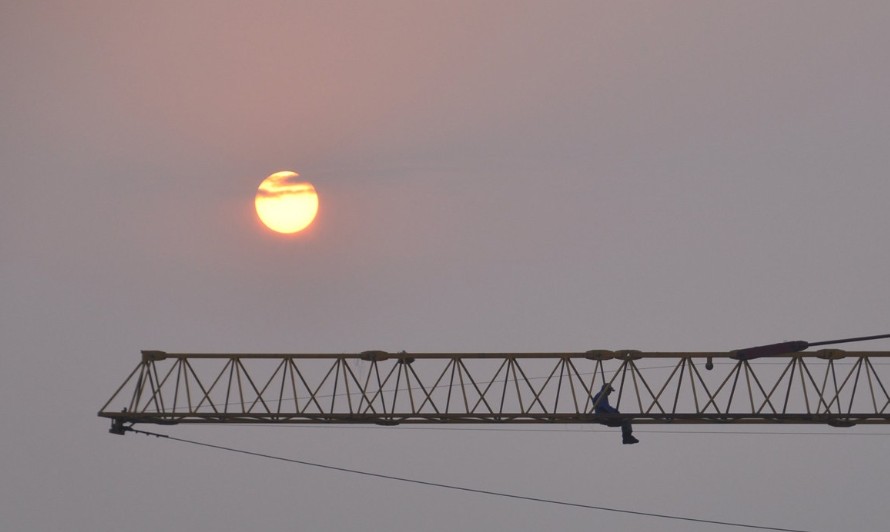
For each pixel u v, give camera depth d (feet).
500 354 380.99
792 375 379.96
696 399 375.04
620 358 379.76
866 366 380.58
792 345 360.07
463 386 377.91
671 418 375.45
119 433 378.73
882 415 375.04
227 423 381.40
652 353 380.17
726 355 376.48
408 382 380.37
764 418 375.66
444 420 376.68
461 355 380.99
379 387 380.58
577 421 374.43
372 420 378.53
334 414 379.35
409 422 379.14
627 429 377.50
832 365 380.37
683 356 379.35
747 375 375.04
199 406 379.76
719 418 375.45
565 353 379.55
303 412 379.76
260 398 378.12
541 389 377.09
